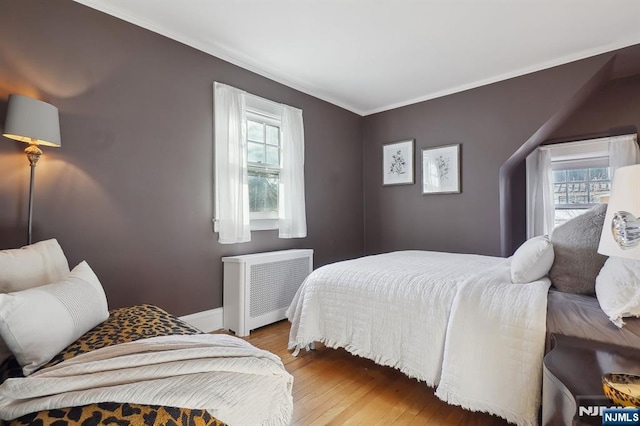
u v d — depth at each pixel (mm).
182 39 2533
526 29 2443
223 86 2750
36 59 1870
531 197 3654
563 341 1098
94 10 2102
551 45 2691
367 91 3701
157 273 2379
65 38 1979
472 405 1373
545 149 3576
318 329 2127
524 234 3791
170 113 2469
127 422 792
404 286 1819
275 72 3176
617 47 2670
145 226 2318
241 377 975
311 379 1925
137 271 2273
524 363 1274
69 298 1168
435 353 1602
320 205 3836
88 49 2070
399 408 1628
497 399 1314
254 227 3076
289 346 2236
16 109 1598
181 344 1026
